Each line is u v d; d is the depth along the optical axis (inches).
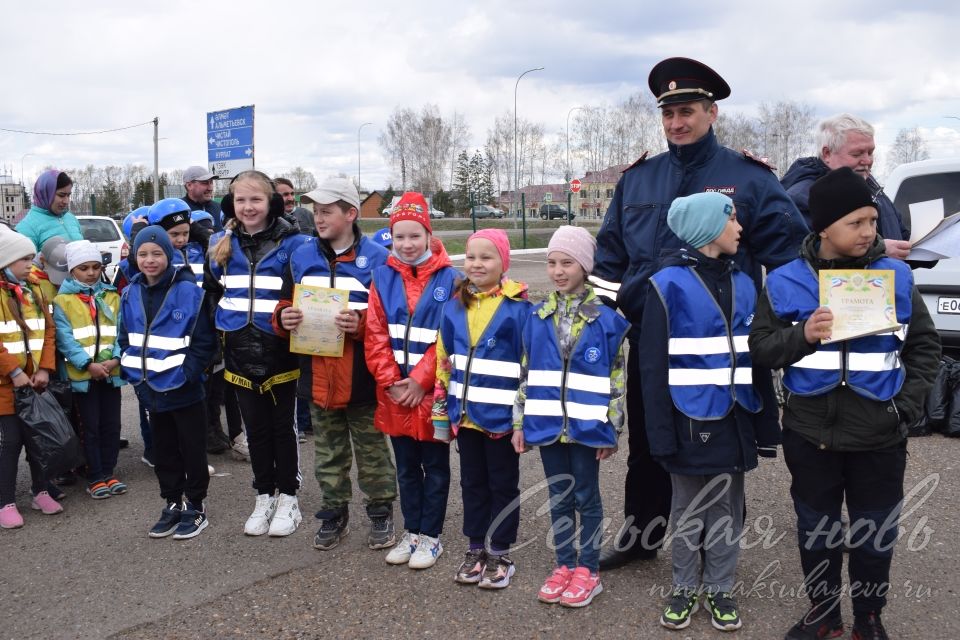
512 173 3129.9
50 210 240.8
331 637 127.0
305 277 163.2
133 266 216.4
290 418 172.6
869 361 113.7
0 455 181.6
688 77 133.7
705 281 125.2
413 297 151.9
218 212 280.8
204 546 166.1
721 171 136.5
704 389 123.2
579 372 134.9
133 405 295.0
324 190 159.6
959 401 225.8
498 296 144.1
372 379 158.7
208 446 230.8
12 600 142.9
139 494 201.3
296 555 160.2
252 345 165.8
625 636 125.1
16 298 185.3
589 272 138.1
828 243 117.1
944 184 253.6
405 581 146.7
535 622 130.2
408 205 151.1
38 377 189.2
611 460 212.8
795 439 119.7
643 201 141.7
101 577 151.8
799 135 2699.3
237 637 127.7
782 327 119.9
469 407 141.9
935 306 239.6
